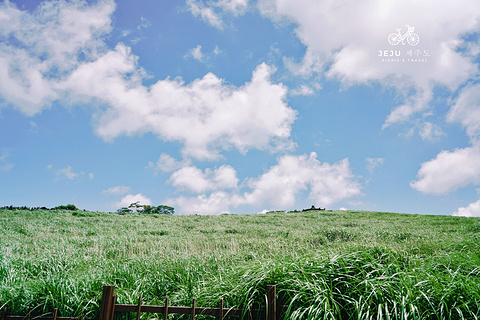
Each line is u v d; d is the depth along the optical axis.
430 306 2.85
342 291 3.24
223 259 6.41
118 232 14.00
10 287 3.90
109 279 4.74
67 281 4.05
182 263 5.80
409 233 10.55
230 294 3.48
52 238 11.02
